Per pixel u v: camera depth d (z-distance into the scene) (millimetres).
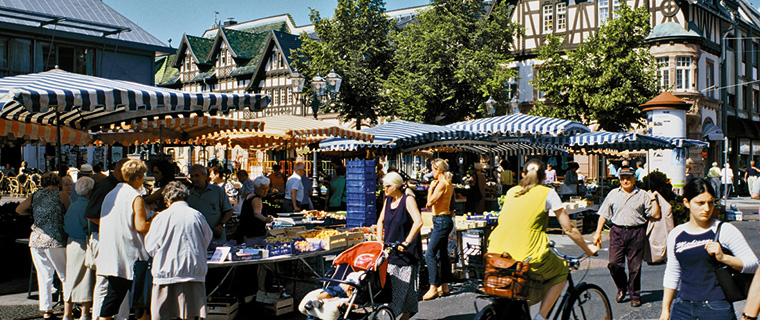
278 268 8688
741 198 32375
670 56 32312
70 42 25688
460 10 29141
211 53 51406
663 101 20656
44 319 7348
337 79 18484
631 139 16516
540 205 5332
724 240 4156
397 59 29969
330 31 30250
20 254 10602
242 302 7836
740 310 7742
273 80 46719
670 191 16531
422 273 9195
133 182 6301
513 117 15891
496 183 23359
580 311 5789
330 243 7898
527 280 5117
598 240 8336
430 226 9461
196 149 32438
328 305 5703
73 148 27484
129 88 7355
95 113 10359
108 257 6172
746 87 41062
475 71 28062
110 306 6141
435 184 8570
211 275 7840
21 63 24469
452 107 28969
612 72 25734
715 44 35625
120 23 27672
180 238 5746
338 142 15461
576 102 26719
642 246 7980
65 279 7176
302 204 14938
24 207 7457
